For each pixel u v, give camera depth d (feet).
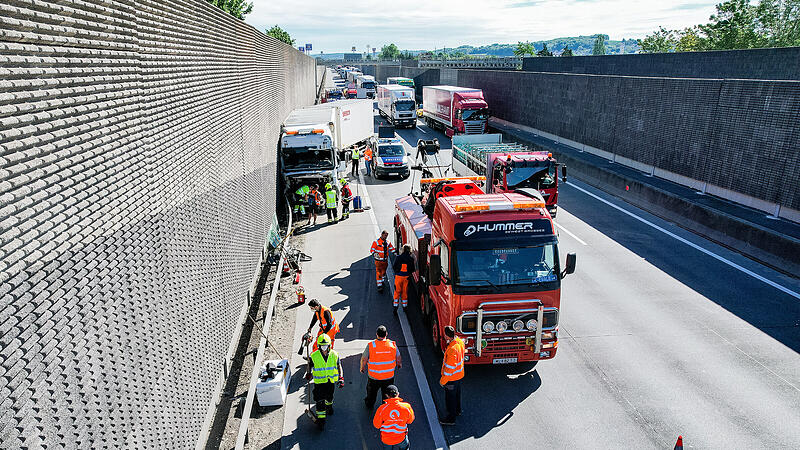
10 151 12.71
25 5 14.17
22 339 12.53
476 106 122.52
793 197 54.75
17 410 12.12
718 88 64.69
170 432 22.21
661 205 68.18
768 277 47.03
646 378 32.09
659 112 77.41
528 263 30.58
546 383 31.91
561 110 112.57
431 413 29.48
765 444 26.17
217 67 37.22
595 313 40.63
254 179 49.16
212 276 31.63
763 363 33.32
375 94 257.14
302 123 73.92
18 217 12.79
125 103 20.34
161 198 23.71
